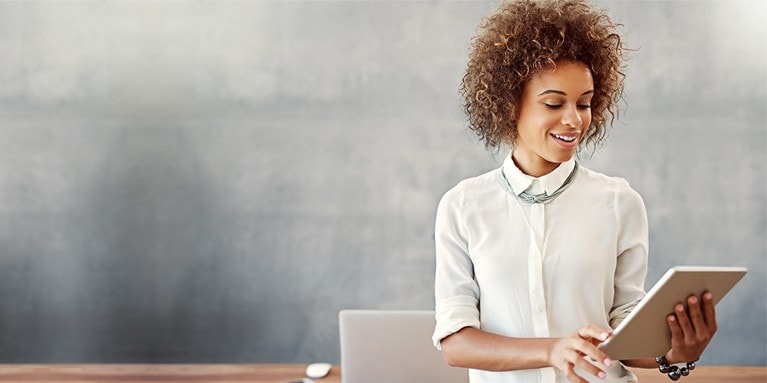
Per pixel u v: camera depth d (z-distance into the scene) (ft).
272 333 13.32
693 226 12.98
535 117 5.03
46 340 13.32
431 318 7.99
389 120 13.07
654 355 4.90
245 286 13.29
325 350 13.29
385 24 13.01
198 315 13.32
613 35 5.33
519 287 5.27
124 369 9.67
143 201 13.25
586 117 5.05
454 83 13.01
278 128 13.12
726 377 8.80
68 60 13.12
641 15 12.84
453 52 12.98
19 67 13.11
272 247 13.24
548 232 5.29
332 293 13.25
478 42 5.44
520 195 5.36
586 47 5.06
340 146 13.12
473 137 13.03
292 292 13.26
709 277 4.37
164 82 13.14
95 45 13.12
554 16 5.05
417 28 12.98
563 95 4.93
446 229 5.59
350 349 7.98
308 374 8.80
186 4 13.08
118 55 13.15
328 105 13.08
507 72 5.12
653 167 12.98
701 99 12.88
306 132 13.12
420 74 13.02
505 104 5.17
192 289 13.30
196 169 13.20
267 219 13.21
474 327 5.26
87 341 13.33
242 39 13.07
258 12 13.07
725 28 12.82
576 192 5.34
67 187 13.21
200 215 13.24
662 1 12.83
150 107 13.17
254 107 13.12
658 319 4.58
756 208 12.93
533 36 5.01
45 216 13.21
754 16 12.78
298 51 13.07
